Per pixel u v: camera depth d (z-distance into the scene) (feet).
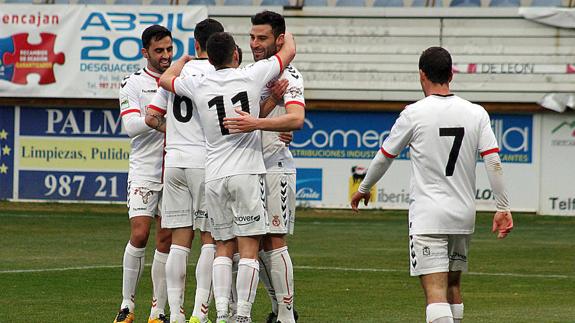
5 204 252.21
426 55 78.23
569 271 144.25
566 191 247.29
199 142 92.22
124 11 253.85
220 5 258.98
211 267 91.91
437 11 251.60
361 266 146.61
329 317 102.99
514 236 196.95
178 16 253.44
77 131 257.34
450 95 78.18
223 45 86.69
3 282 125.80
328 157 252.01
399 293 120.57
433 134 77.00
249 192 85.87
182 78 88.53
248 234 86.28
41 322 97.45
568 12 246.27
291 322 92.48
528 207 247.70
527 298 118.01
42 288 121.08
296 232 198.80
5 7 256.52
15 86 256.11
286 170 92.58
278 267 91.66
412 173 78.48
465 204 77.25
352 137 252.42
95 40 254.88
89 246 169.27
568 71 247.29
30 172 258.37
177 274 92.84
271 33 88.79
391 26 252.83
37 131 258.16
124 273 97.19
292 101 87.25
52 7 255.50
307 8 254.88
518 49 248.93
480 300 116.37
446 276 77.41
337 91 252.83
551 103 245.65
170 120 92.89
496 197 77.97
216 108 85.81
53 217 222.28
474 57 250.57
